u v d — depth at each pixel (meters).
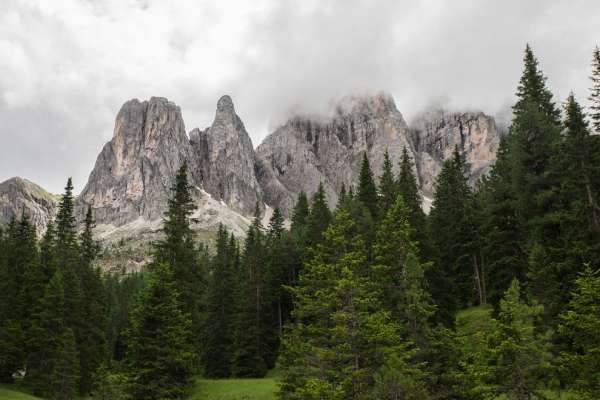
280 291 67.31
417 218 51.97
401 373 25.03
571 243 32.34
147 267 44.22
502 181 45.03
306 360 31.03
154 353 34.28
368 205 64.12
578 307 22.91
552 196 35.16
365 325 28.42
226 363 64.00
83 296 57.62
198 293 46.25
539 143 37.91
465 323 46.97
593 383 21.06
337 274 37.22
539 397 22.16
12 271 59.62
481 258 58.72
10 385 51.44
